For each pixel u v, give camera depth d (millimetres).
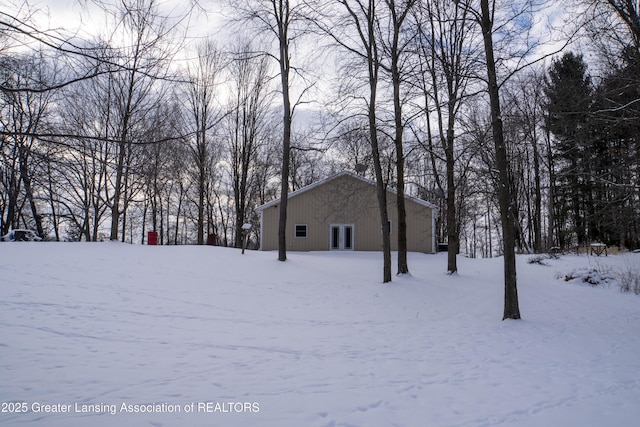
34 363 5340
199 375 5180
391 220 25016
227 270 14219
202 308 9453
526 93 23234
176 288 11242
